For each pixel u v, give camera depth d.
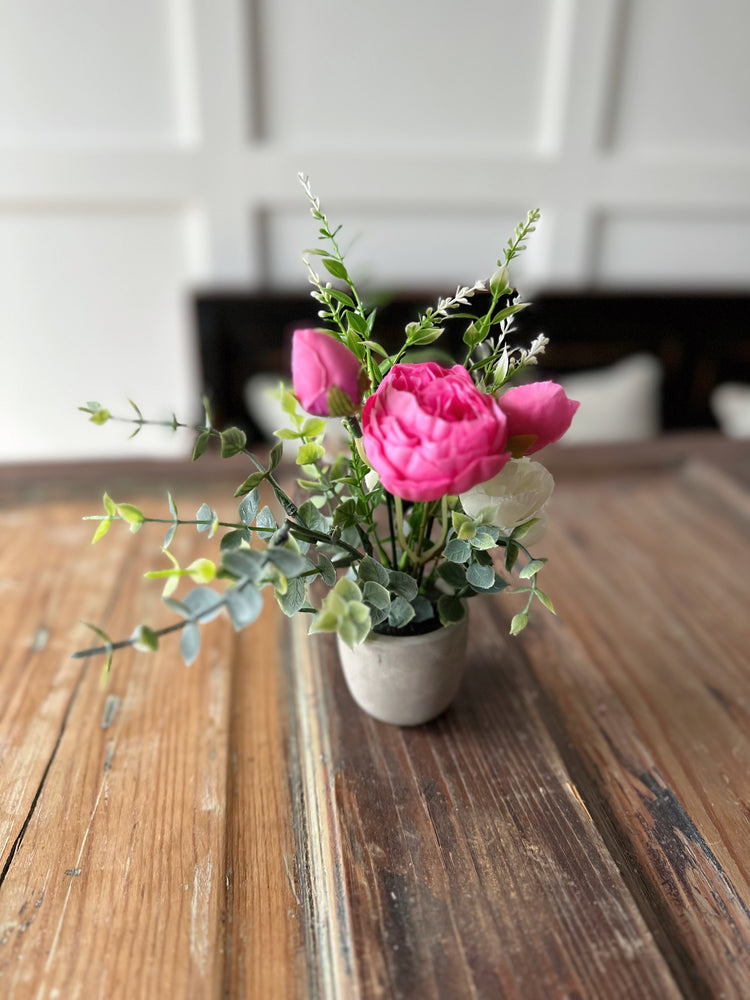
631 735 0.60
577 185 1.75
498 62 1.63
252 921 0.47
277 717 0.62
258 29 1.55
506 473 0.44
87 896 0.48
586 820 0.52
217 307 1.66
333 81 1.62
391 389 0.42
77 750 0.59
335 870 0.49
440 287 1.73
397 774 0.55
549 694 0.64
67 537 0.86
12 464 1.02
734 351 1.86
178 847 0.51
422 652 0.53
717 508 0.94
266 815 0.54
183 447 1.92
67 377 1.87
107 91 1.58
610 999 0.42
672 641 0.71
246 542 0.49
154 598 0.76
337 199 1.72
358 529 0.52
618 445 1.10
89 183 1.65
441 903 0.47
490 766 0.56
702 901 0.48
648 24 1.62
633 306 1.76
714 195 1.80
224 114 1.60
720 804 0.55
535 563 0.47
